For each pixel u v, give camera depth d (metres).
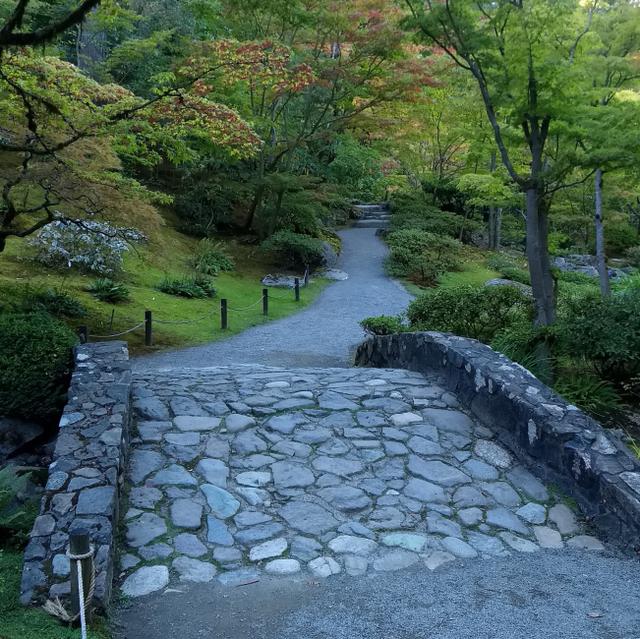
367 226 30.83
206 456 5.18
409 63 19.72
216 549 4.14
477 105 17.50
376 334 10.84
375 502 4.76
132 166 21.78
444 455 5.43
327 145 26.81
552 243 17.97
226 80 10.48
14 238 15.34
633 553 4.22
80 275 14.99
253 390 6.48
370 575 3.94
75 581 3.18
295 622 3.43
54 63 8.77
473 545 4.33
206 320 14.57
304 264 22.41
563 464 4.98
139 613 3.52
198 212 22.62
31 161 9.70
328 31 19.91
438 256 23.27
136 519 4.36
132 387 6.36
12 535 4.21
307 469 5.11
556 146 9.91
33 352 5.83
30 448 5.71
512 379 5.84
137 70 19.31
